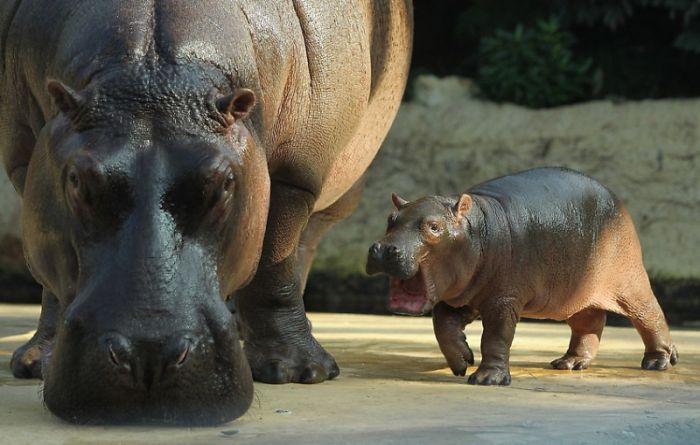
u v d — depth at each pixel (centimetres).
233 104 756
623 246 1141
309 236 1502
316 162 1015
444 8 3628
